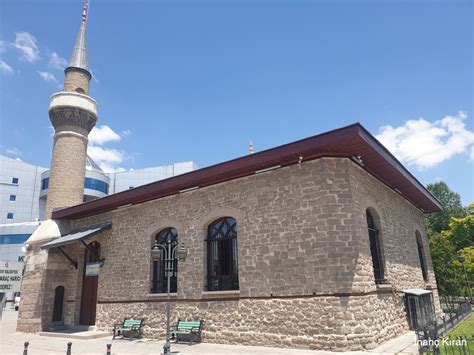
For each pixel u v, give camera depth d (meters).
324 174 11.21
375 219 13.24
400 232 15.27
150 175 63.16
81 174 21.64
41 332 16.70
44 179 61.47
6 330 19.19
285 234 11.52
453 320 14.23
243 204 12.75
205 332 12.56
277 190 12.06
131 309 15.14
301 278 10.89
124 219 16.80
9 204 60.62
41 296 17.72
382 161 12.30
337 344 9.78
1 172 60.97
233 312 12.06
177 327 13.11
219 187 13.62
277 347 10.77
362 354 9.30
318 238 10.86
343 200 10.98
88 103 22.34
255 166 12.35
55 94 21.97
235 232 13.16
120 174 62.50
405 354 9.09
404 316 13.27
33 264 18.75
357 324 9.93
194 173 13.62
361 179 12.28
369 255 11.41
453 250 29.19
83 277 18.47
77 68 23.28
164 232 15.45
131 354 10.99
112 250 16.81
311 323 10.38
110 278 16.45
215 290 13.04
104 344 13.17
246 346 11.31
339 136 10.42
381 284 12.05
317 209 11.09
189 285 13.48
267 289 11.47
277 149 11.60
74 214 18.62
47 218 20.55
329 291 10.31
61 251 18.27
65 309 18.17
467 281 26.48
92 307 17.58
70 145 21.52
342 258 10.45
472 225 32.56
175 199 14.98
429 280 18.08
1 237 53.72
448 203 43.59
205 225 13.76
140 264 15.45
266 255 11.75
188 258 13.80
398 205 15.92
